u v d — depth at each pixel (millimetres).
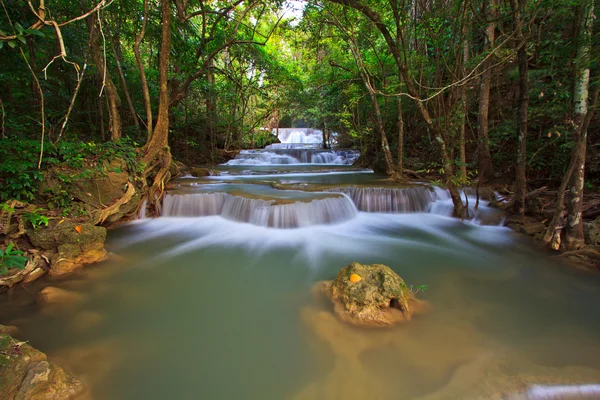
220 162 17109
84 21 7766
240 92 16484
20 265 2334
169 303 3615
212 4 13266
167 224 6711
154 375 2467
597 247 4422
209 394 2285
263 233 6133
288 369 2533
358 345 2775
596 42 3996
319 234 6164
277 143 27531
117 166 6023
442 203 7652
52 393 2127
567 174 4590
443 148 6602
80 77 3713
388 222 7035
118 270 4488
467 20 5754
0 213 4145
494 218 6465
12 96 7391
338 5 9453
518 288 3906
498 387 2268
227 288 4004
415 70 9000
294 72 20031
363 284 3244
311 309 3406
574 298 3641
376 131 13938
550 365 2516
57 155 5406
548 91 6230
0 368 2053
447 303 3533
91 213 5309
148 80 11781
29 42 6254
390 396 2225
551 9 4387
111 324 3174
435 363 2543
